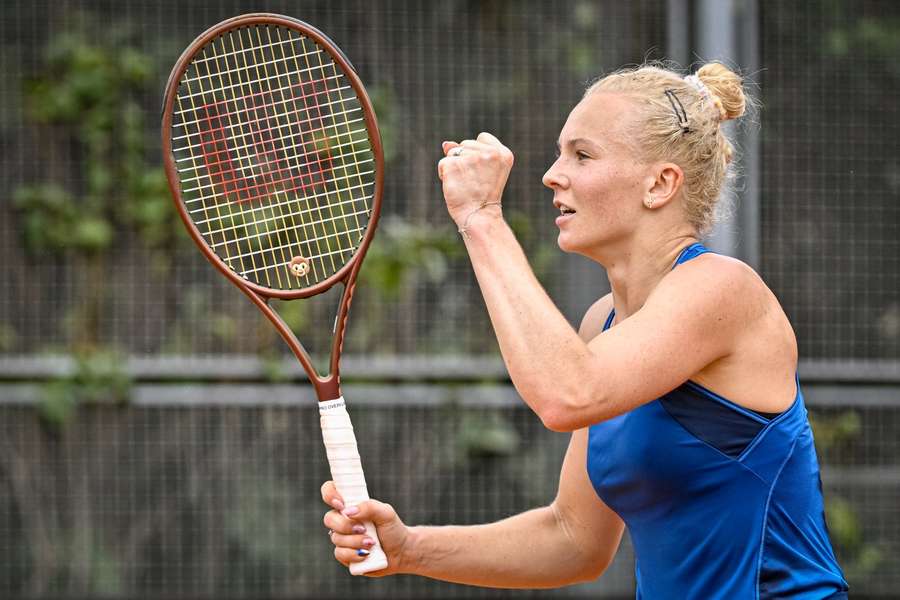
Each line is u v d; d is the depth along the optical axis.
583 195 7.76
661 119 7.66
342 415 8.38
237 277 8.71
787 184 18.28
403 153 18.17
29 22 18.20
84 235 18.00
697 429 7.57
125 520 17.75
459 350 18.28
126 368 17.73
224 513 17.78
